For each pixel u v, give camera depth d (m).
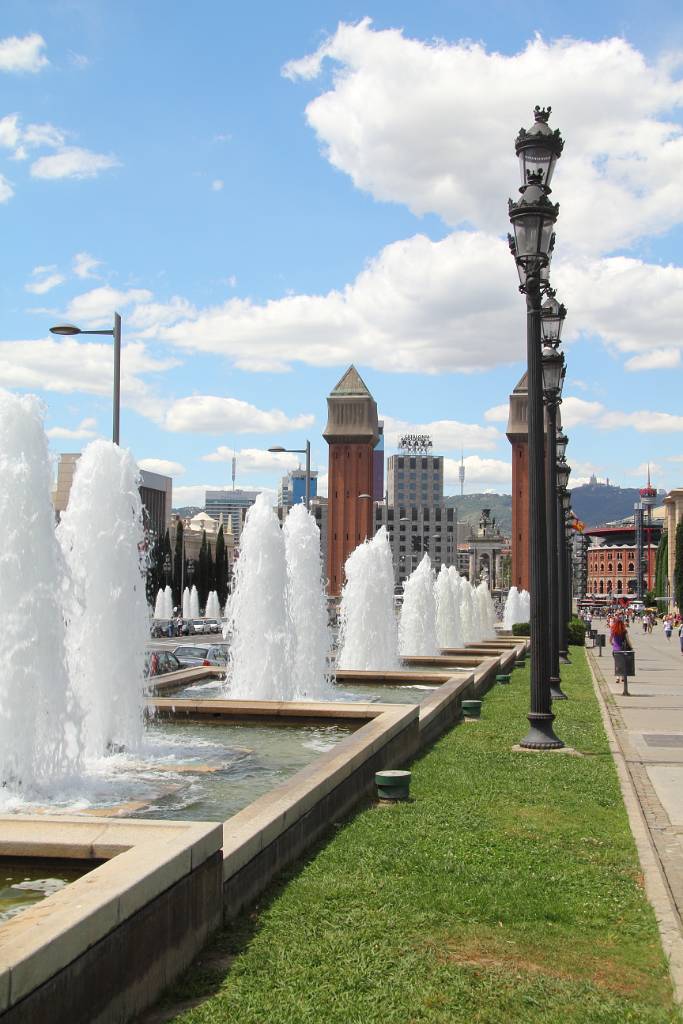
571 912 7.41
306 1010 5.38
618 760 14.56
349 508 161.12
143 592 13.35
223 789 10.23
